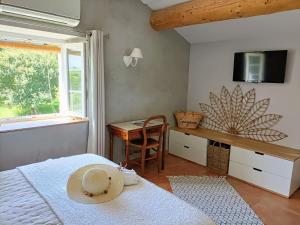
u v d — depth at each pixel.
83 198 1.53
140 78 3.76
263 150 3.11
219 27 3.59
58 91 3.41
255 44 3.54
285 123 3.33
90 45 3.02
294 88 3.21
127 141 3.18
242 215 2.47
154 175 3.43
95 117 3.12
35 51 3.11
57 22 2.65
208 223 1.36
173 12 3.37
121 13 3.37
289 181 2.86
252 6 2.59
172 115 4.40
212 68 4.14
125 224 1.29
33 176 1.83
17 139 2.71
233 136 3.81
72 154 3.21
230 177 3.43
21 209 1.40
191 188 3.05
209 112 4.26
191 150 3.98
